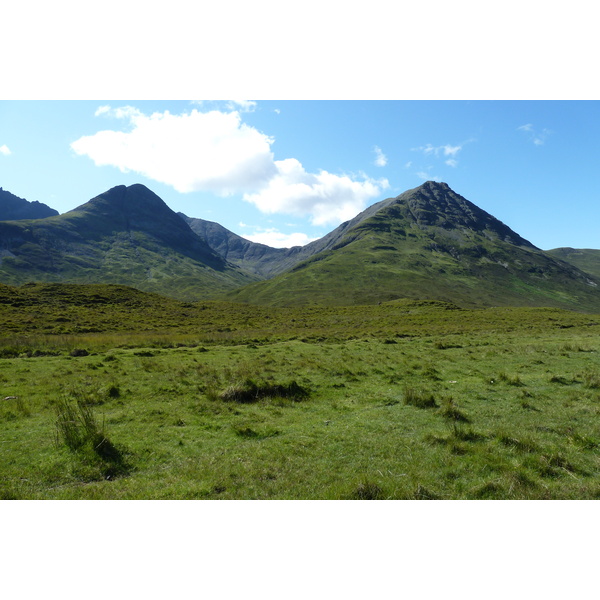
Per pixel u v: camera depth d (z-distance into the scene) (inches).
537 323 2305.6
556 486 312.2
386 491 310.5
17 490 317.4
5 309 2186.3
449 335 1627.7
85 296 2876.5
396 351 1089.4
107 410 537.3
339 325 2471.7
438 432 434.6
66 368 817.5
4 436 428.1
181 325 2327.8
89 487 325.7
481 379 713.0
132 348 1227.2
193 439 432.1
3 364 868.6
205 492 316.2
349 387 676.1
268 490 319.6
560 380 671.1
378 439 421.7
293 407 561.0
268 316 3147.1
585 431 428.1
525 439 391.9
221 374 760.3
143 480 339.6
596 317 2856.8
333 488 316.8
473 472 338.6
